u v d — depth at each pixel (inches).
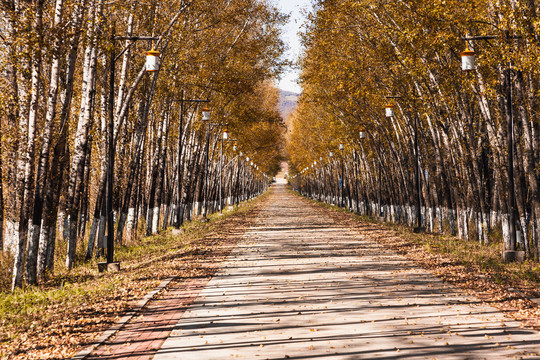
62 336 300.5
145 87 943.7
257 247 820.0
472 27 657.0
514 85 655.1
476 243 797.9
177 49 898.1
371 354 260.1
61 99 605.3
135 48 830.5
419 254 682.8
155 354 266.7
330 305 382.0
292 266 599.2
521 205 647.8
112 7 606.5
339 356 257.6
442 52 748.0
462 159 840.9
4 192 627.8
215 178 2204.7
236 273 554.3
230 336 300.5
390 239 902.4
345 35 965.2
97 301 402.6
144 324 334.3
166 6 771.4
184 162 1555.1
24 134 530.9
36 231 496.1
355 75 955.3
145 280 504.1
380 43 912.9
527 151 600.4
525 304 371.2
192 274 548.7
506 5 568.1
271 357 258.2
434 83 828.0
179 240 939.3
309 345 278.2
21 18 471.5
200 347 278.7
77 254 725.3
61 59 534.6
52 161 533.6
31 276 493.0
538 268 535.5
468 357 253.0
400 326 316.8
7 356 262.1
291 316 349.1
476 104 871.7
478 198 843.4
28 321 346.3
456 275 509.0
